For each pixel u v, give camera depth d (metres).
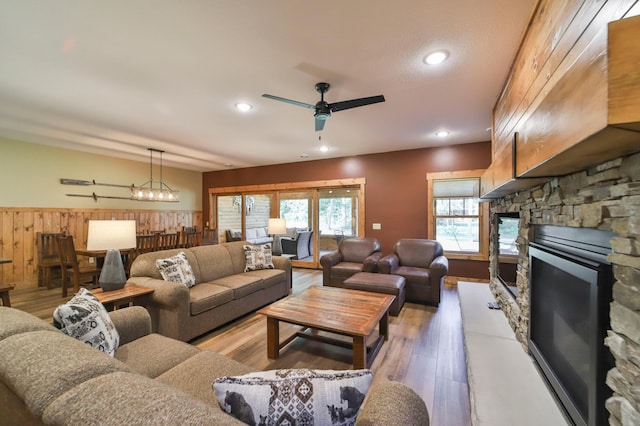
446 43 2.06
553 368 1.52
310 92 2.85
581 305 1.26
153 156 5.98
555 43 1.44
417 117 3.59
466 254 5.09
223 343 2.76
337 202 6.38
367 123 3.83
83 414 0.66
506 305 2.60
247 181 7.29
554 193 1.63
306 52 2.17
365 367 2.14
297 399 0.81
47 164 5.09
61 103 3.10
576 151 0.97
